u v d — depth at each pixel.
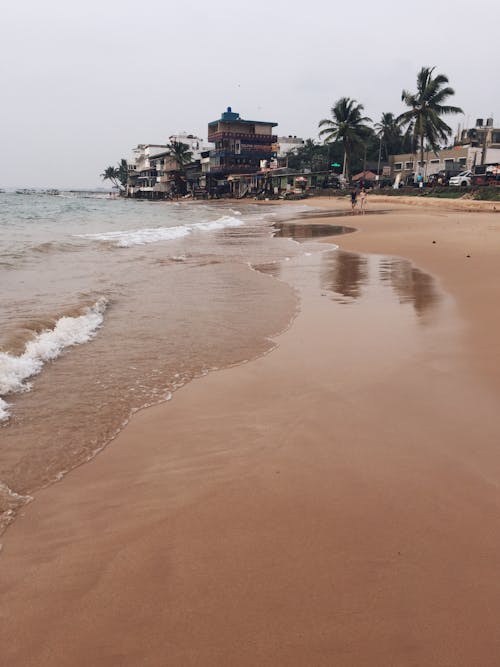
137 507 3.43
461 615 2.54
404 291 10.22
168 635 2.42
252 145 85.31
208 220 35.53
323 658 2.30
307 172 79.06
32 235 21.95
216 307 9.09
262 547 3.03
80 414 4.79
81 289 10.20
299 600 2.62
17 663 2.26
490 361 5.98
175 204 75.75
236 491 3.60
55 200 93.44
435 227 23.89
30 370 5.73
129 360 6.27
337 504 3.44
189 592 2.68
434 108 54.91
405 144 83.06
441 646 2.37
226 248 18.11
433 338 6.94
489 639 2.40
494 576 2.79
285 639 2.40
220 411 4.87
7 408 4.87
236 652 2.33
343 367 5.96
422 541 3.07
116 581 2.76
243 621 2.50
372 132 68.69
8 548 3.02
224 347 6.78
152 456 4.08
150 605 2.59
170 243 19.80
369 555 2.95
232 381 5.61
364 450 4.11
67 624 2.48
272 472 3.83
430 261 14.04
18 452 4.11
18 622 2.48
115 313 8.58
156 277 12.03
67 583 2.74
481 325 7.46
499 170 47.59
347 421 4.61
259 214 42.28
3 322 7.10
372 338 7.06
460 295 9.58
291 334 7.38
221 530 3.19
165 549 3.01
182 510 3.39
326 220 31.75
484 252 15.11
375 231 23.16
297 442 4.26
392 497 3.50
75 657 2.30
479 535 3.12
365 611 2.56
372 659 2.30
